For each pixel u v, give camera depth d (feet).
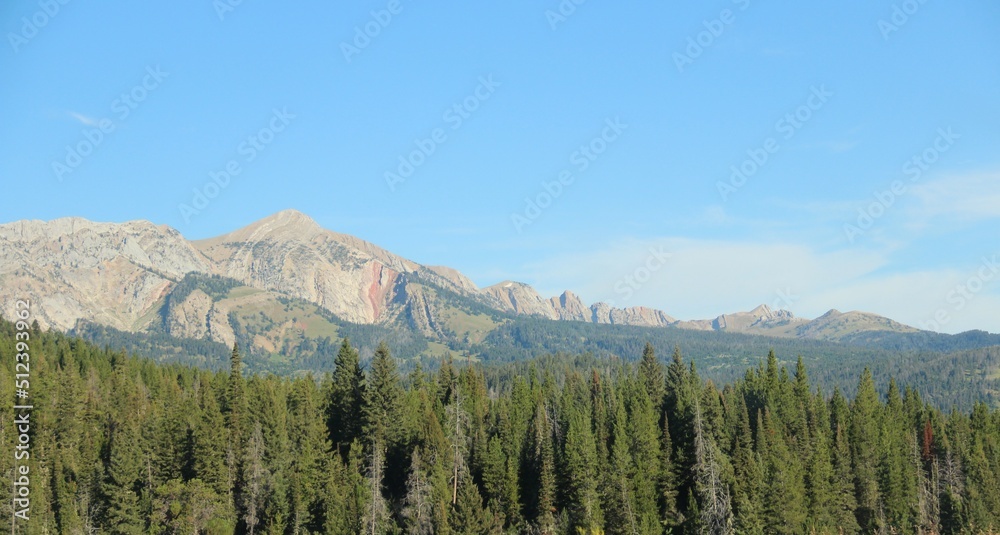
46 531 442.09
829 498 513.04
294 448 524.52
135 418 578.25
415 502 451.94
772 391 626.23
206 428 496.23
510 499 479.00
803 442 565.94
